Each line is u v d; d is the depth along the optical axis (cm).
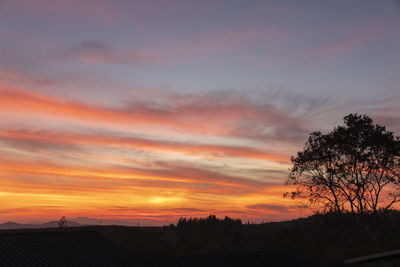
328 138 4444
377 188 4406
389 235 4600
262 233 8531
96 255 2447
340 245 5634
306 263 3800
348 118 4394
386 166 4225
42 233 2542
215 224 9331
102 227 8981
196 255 3500
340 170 4381
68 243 2516
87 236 2792
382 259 1894
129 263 2509
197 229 9062
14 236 2352
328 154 4434
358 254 4666
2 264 1900
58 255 2250
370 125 4275
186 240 8019
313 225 7462
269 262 3694
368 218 4572
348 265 3678
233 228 9238
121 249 2761
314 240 6481
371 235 4434
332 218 6850
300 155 4688
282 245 6756
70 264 2159
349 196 4488
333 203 4681
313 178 4678
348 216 4828
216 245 7631
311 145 4625
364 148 4272
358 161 4309
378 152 4259
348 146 4288
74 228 7856
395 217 4925
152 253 6306
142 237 7694
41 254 2186
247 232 9056
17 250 2145
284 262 3769
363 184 4359
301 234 7144
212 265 3241
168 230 9125
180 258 3256
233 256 3716
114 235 7762
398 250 1766
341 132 4356
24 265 1961
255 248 7044
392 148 4128
